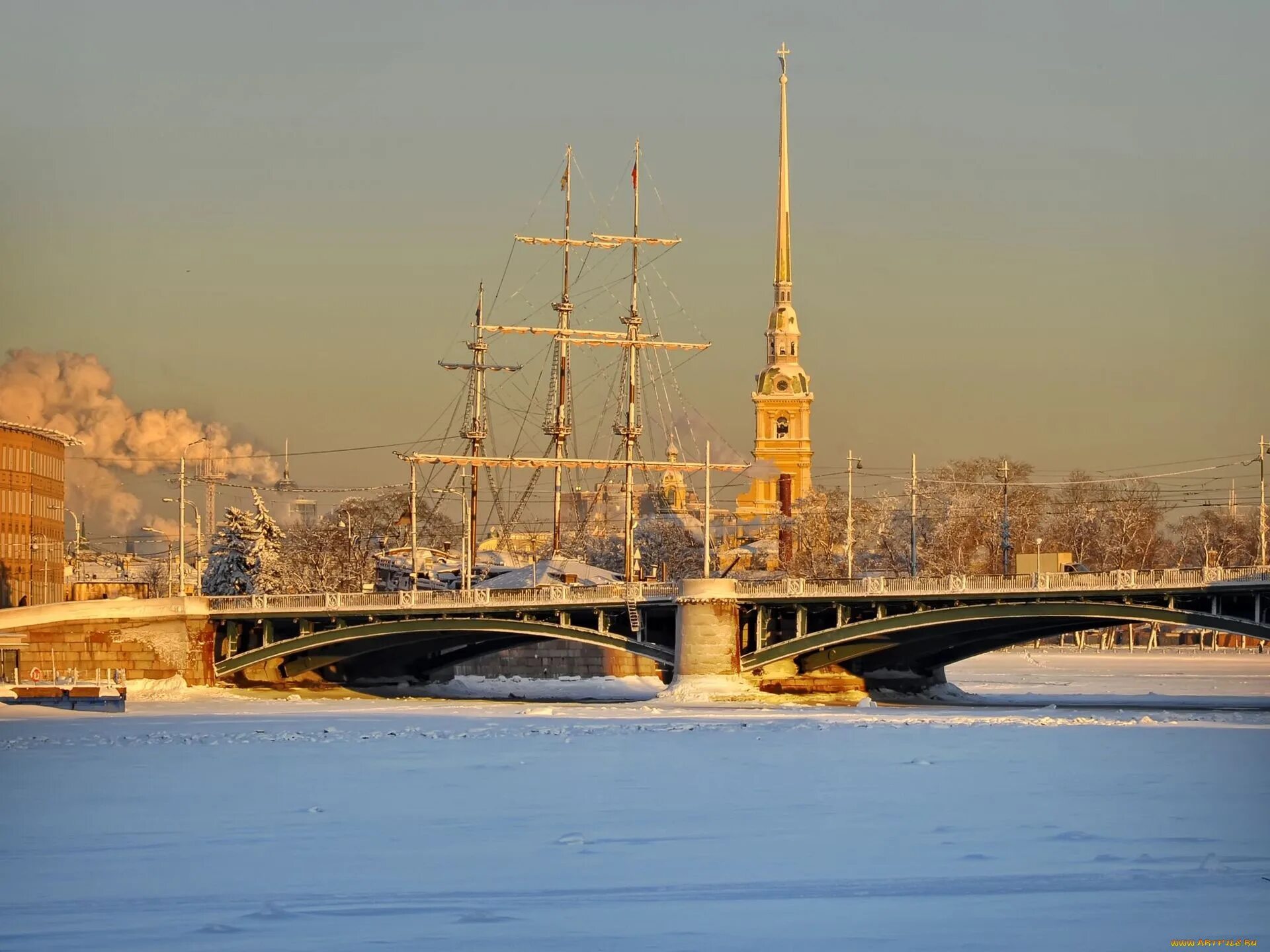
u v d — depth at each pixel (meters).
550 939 101.44
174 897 116.25
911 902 110.81
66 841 141.75
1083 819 148.25
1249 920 104.44
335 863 129.12
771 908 109.75
